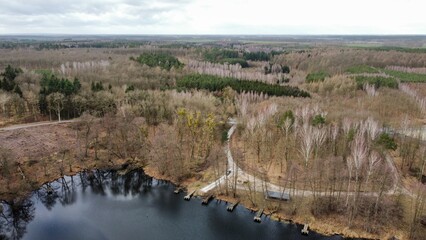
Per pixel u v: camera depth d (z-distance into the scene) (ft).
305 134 320.91
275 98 499.51
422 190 250.57
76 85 469.57
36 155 349.41
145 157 367.66
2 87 449.48
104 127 395.14
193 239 246.88
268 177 313.53
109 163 361.30
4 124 393.50
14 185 305.53
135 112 422.82
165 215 276.00
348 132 330.75
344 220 254.68
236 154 355.15
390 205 254.88
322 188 284.00
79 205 291.99
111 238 247.50
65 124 412.36
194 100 456.04
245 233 252.42
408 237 237.04
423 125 417.69
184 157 347.97
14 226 260.62
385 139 314.35
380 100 483.51
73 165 352.08
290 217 263.90
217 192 300.61
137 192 314.35
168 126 391.04
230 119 465.06
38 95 435.12
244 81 597.52
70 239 245.65
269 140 356.59
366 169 286.87
